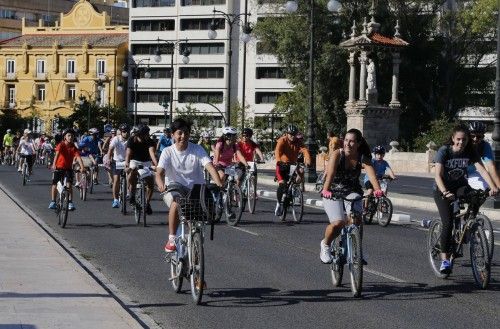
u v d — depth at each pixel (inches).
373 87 4955.7
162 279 1009.5
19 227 1476.4
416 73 5797.2
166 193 884.0
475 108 6368.1
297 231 1573.6
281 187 1758.1
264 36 5629.9
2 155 5393.7
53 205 1785.2
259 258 1203.9
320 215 1919.3
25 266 1018.1
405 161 4785.9
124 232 1526.8
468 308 844.0
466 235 986.7
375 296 906.7
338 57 5349.4
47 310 754.2
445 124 5113.2
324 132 5575.8
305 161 1734.7
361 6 5536.4
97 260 1168.8
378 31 5162.4
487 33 5797.2
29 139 2970.0
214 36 3860.7
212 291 928.9
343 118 5536.4
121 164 1985.7
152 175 1646.2
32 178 3380.9
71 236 1455.5
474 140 1043.3
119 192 2023.9
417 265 1144.8
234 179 1679.4
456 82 5905.5
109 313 746.2
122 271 1069.1
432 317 797.2
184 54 4350.4
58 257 1102.4
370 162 917.2
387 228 1688.0
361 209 925.8
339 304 858.1
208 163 880.9
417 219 1904.5
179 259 880.9
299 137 1760.6
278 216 1822.1
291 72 5605.3
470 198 974.4
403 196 2497.5
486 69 5930.1
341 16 5551.2
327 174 912.9
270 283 984.3
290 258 1206.3
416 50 5762.8
